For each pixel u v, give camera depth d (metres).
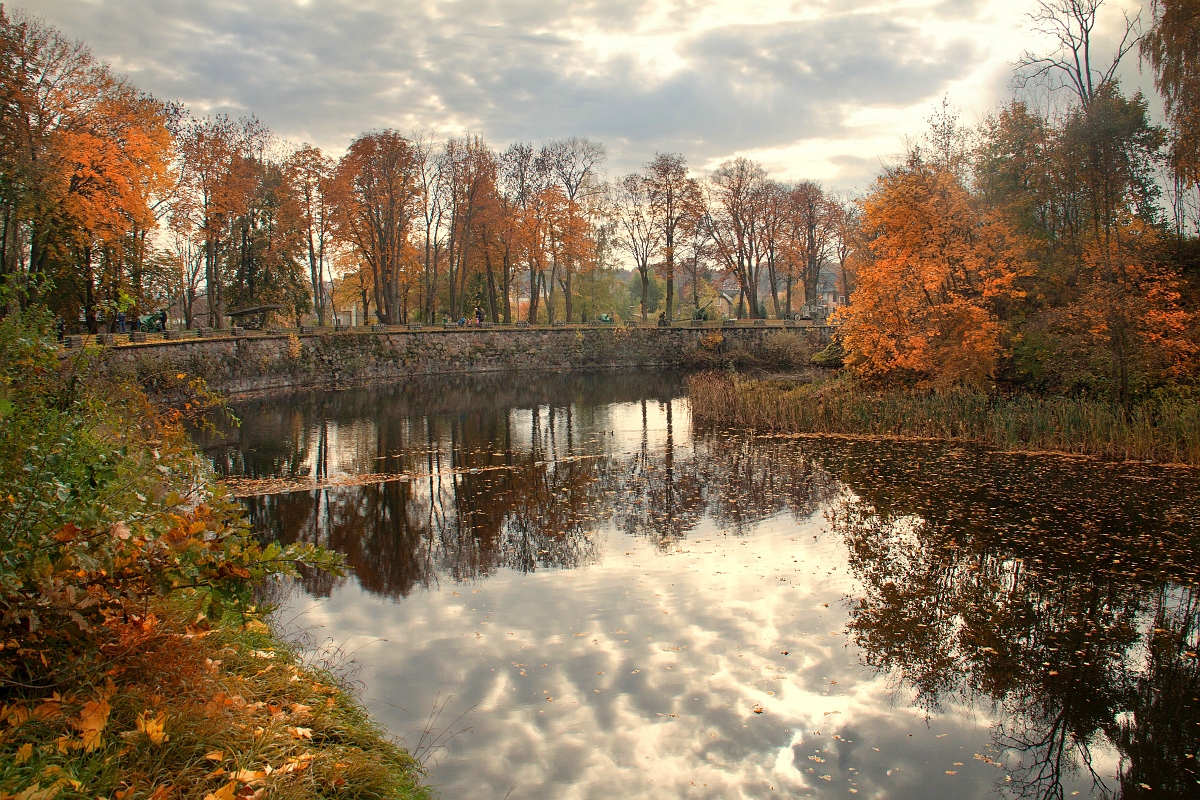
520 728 6.24
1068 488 14.50
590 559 10.80
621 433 23.36
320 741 5.14
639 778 5.62
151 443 6.36
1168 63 19.67
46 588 4.06
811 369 44.00
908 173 24.67
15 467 4.67
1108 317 19.36
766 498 14.35
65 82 27.53
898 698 6.92
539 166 54.84
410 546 11.56
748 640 8.02
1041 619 8.65
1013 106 23.92
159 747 4.09
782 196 58.31
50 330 6.02
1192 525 12.02
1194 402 17.95
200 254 45.03
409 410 29.98
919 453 18.34
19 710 3.88
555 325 53.44
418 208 49.69
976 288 22.83
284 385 38.59
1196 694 7.08
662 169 55.81
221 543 4.89
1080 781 5.78
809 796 5.45
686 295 90.81
